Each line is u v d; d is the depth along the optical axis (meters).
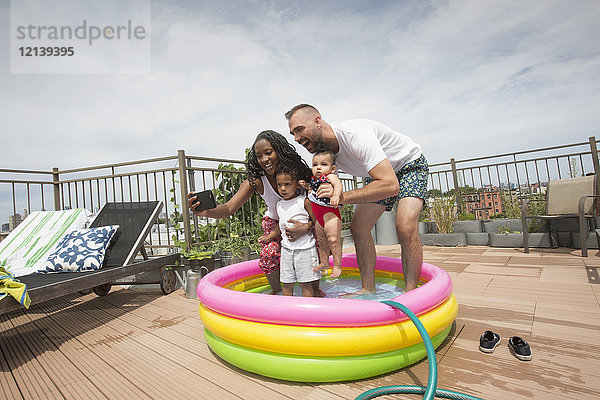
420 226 6.71
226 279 2.59
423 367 1.61
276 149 2.19
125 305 3.33
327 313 1.48
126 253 3.49
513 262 4.25
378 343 1.47
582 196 4.54
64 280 2.67
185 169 4.21
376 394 1.35
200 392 1.50
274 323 1.56
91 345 2.25
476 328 2.08
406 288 2.21
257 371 1.60
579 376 1.44
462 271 3.90
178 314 2.88
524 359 1.62
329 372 1.47
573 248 4.98
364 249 2.45
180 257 4.00
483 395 1.32
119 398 1.51
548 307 2.42
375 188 1.86
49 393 1.61
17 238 4.17
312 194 2.13
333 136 2.12
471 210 6.82
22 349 2.27
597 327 2.01
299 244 2.15
